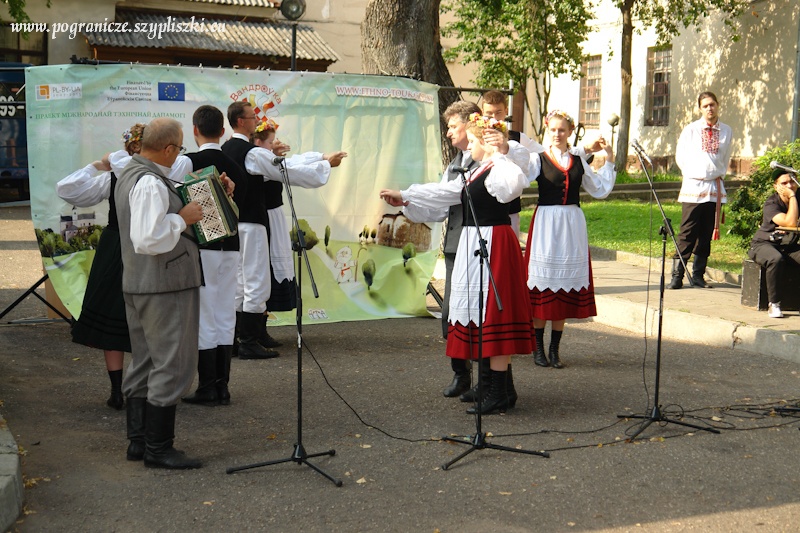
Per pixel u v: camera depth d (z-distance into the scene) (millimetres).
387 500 4305
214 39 18922
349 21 21359
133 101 7395
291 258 7211
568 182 6625
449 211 6008
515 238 5562
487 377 5730
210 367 5738
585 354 7238
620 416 5543
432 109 8367
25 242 12164
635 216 14297
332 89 8000
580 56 20094
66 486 4422
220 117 5980
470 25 20234
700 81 21094
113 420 5449
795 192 7902
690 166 9117
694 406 5820
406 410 5707
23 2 17078
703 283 9258
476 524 4055
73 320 7078
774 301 7703
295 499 4309
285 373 6562
